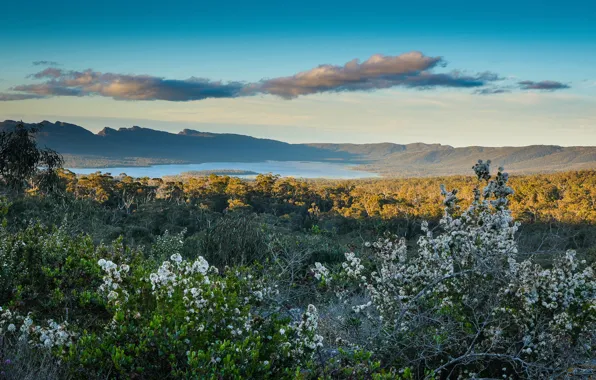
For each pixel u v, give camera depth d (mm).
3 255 3957
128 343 2623
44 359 2623
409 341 3494
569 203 48562
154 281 2959
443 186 4137
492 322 3633
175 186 49562
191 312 2783
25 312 3500
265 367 2562
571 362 3350
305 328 3037
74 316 3518
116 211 28281
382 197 52750
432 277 3908
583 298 3541
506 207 3922
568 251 3623
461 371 3525
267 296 3715
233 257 7480
